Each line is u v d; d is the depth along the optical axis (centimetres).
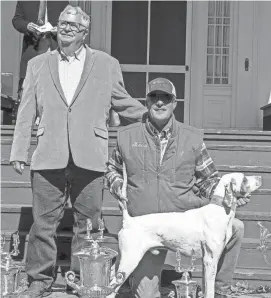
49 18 812
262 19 826
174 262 467
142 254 356
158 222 355
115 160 388
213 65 829
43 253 408
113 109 426
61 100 402
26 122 406
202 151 375
